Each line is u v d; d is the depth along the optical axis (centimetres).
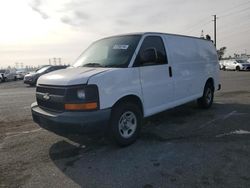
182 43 676
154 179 371
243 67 3522
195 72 725
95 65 530
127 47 534
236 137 534
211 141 514
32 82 2133
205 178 368
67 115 434
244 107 833
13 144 534
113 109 472
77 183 368
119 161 436
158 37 592
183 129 600
